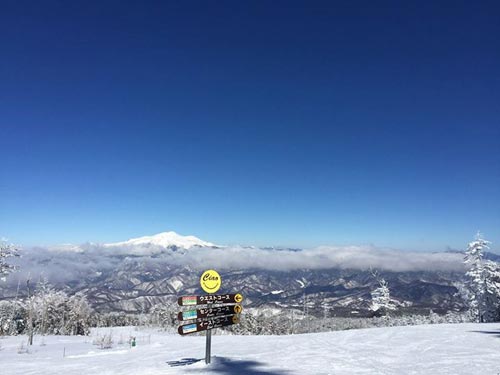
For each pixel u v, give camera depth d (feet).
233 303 44.06
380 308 222.48
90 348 91.81
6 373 47.37
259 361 44.01
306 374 35.86
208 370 38.99
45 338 135.54
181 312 40.73
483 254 149.89
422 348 50.26
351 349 52.85
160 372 39.47
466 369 35.45
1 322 160.04
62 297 193.67
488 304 146.82
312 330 286.46
